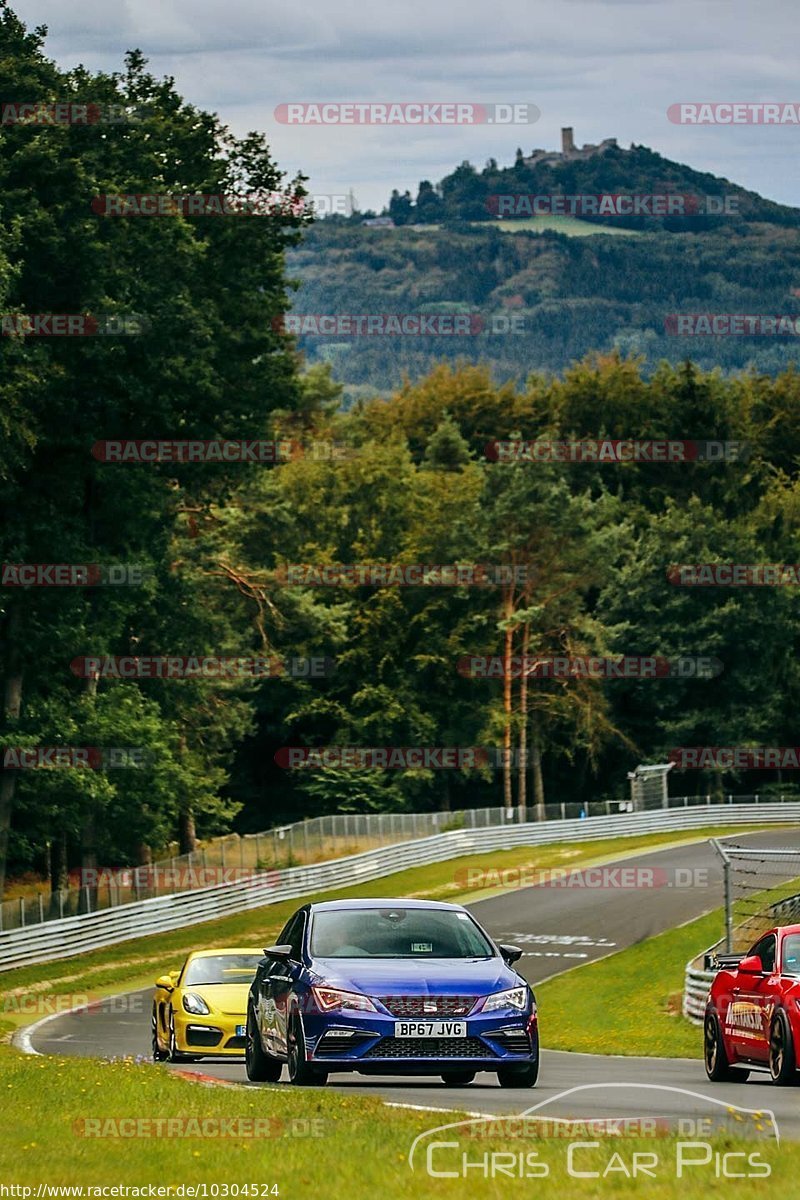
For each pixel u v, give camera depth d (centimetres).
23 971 11306
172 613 15325
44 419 11325
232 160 12725
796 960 4122
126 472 11988
